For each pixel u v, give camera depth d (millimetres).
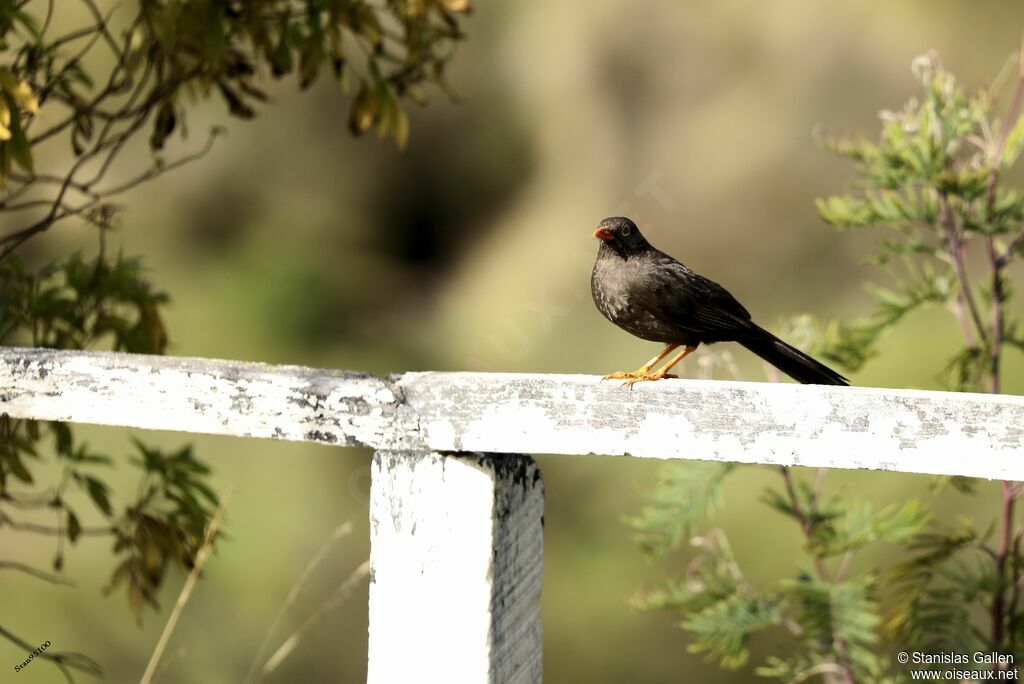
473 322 18484
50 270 6945
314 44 7301
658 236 18875
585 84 20000
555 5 20422
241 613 14461
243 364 4215
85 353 4379
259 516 15555
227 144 19938
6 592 14047
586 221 18969
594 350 17016
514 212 19938
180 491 7109
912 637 7605
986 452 3561
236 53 7531
